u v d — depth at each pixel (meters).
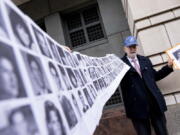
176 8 3.81
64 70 1.41
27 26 1.08
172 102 3.68
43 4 6.06
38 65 1.02
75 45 6.07
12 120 0.68
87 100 1.60
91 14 6.06
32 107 0.81
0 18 0.84
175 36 3.75
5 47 0.80
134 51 3.17
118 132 4.17
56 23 5.95
